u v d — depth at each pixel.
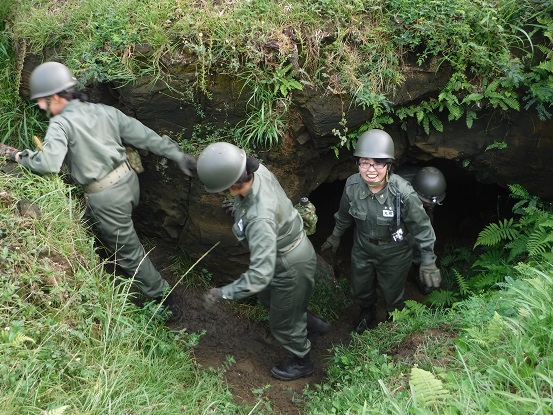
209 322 4.91
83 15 4.74
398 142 4.99
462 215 6.33
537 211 4.89
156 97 4.43
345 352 4.49
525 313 3.18
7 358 2.99
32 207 3.69
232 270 4.97
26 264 3.44
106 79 4.43
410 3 4.65
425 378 2.84
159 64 4.39
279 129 4.47
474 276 5.68
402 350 3.93
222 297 3.60
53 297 3.40
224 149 3.57
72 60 4.53
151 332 3.96
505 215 5.99
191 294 4.99
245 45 4.32
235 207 3.80
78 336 3.33
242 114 4.47
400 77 4.59
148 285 4.37
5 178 3.79
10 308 3.23
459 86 4.65
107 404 3.09
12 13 5.22
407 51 4.66
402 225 4.45
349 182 4.56
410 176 5.16
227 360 4.66
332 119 4.48
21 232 3.54
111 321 3.65
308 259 4.05
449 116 4.74
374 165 4.18
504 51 4.61
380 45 4.61
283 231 3.85
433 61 4.66
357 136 4.68
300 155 4.66
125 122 4.11
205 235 4.80
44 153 3.73
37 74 3.89
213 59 4.31
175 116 4.50
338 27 4.52
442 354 3.54
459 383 3.00
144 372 3.58
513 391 2.86
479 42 4.66
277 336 4.35
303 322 4.36
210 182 3.56
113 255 4.28
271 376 4.62
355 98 4.50
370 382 3.66
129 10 4.65
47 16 4.94
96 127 3.94
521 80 4.51
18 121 4.96
